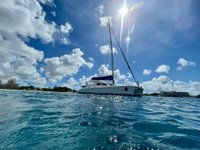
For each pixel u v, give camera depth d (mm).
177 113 6008
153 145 2463
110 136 2848
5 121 3711
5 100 8438
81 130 3188
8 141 2461
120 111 5941
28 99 9586
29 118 4109
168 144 2529
